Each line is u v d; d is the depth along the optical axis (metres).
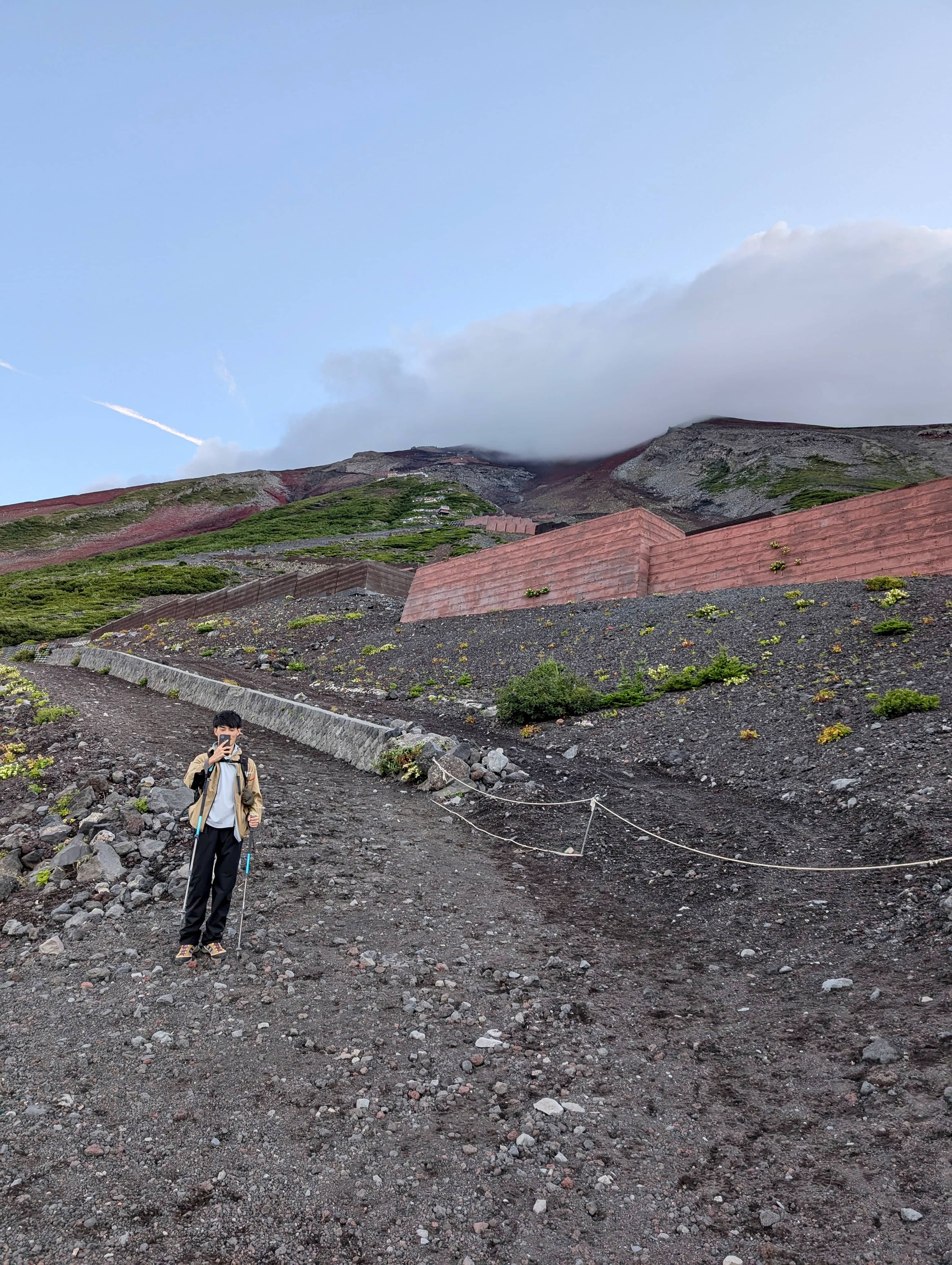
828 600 18.47
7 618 52.31
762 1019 4.55
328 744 13.19
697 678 15.27
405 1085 3.84
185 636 37.56
